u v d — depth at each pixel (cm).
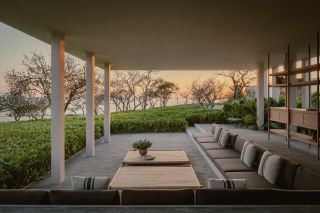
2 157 475
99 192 228
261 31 527
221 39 593
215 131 777
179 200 222
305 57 914
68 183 514
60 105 520
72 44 642
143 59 901
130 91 1914
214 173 551
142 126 1286
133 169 487
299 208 209
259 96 1055
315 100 921
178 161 561
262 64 1036
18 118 1290
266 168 386
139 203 222
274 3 371
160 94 1938
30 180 496
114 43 630
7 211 207
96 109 1723
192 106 1956
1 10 395
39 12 405
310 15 426
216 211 205
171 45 657
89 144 767
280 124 1001
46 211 207
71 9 392
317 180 286
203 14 417
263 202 221
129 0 357
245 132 983
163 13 412
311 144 621
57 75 520
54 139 516
